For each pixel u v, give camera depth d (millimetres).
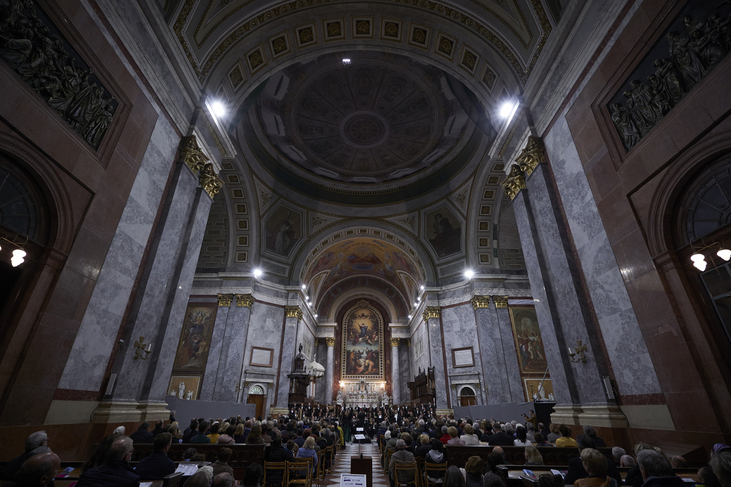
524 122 9789
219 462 4246
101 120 6566
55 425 5469
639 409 6074
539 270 8867
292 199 22016
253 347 19141
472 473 3922
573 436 7137
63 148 5715
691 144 5328
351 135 20766
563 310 7957
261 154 19906
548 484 2996
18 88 5000
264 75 11938
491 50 10734
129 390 7035
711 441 4762
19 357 4996
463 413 15461
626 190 6457
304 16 11234
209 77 10133
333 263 28406
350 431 19250
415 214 22688
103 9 6531
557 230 8273
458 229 21188
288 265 22141
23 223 5312
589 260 7398
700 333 5098
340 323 34094
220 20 9797
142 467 3773
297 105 18750
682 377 5305
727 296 4973
